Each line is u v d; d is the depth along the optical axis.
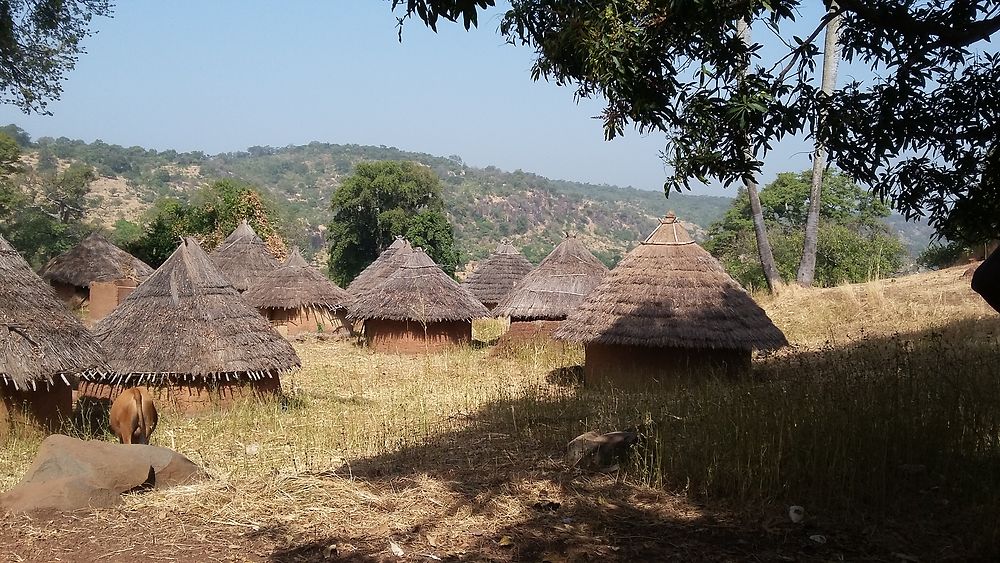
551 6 6.20
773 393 7.71
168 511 5.67
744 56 5.85
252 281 26.70
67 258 29.69
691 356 12.12
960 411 6.81
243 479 6.51
